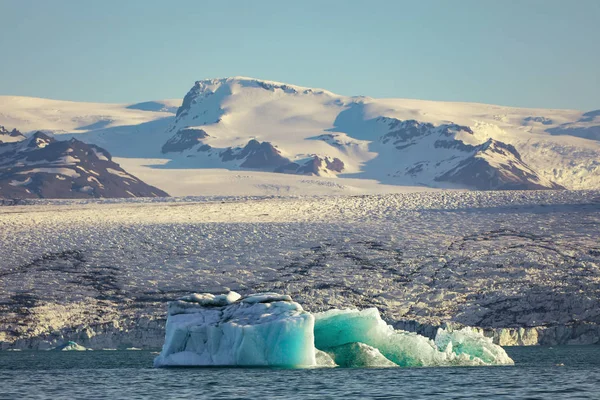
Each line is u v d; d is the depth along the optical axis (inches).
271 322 4687.5
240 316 4943.4
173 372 4837.6
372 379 4389.8
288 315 4758.9
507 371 4845.0
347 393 3880.4
